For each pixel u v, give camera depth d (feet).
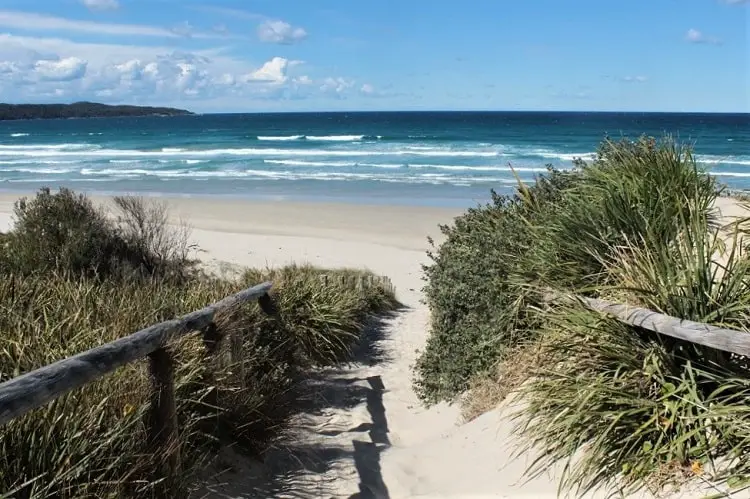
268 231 60.80
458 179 102.68
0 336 13.65
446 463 14.69
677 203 16.93
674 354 11.58
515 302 17.78
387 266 48.57
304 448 16.48
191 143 192.03
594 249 16.24
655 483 10.07
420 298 40.81
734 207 21.11
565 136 204.33
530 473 12.30
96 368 9.06
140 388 11.48
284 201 81.41
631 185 18.69
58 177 113.91
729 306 11.51
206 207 75.56
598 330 12.65
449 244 24.93
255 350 18.83
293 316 24.99
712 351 11.21
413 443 17.69
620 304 12.71
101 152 163.84
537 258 17.54
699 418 10.19
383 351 28.91
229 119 480.64
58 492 9.35
